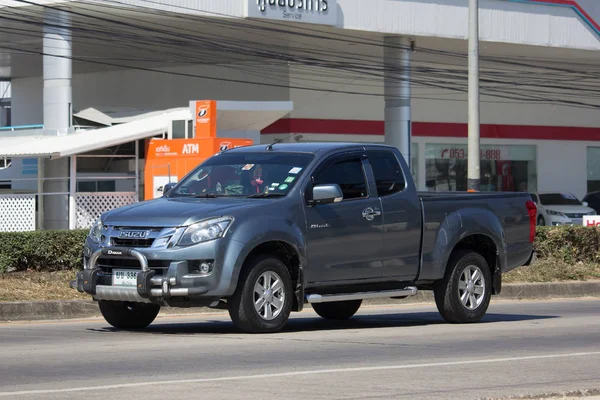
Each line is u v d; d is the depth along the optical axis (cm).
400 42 9231
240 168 2577
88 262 2406
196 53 9406
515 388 1683
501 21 9650
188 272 2269
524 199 2994
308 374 1800
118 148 6081
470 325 2800
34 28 8456
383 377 1777
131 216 2366
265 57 9694
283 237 2383
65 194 5925
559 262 4528
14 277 3478
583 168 12350
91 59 9906
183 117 5938
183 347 2181
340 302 2994
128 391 1602
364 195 2591
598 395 1633
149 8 7631
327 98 10219
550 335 2553
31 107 12006
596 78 12025
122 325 2616
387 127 9419
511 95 11650
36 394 1572
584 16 10212
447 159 11250
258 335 2395
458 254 2808
